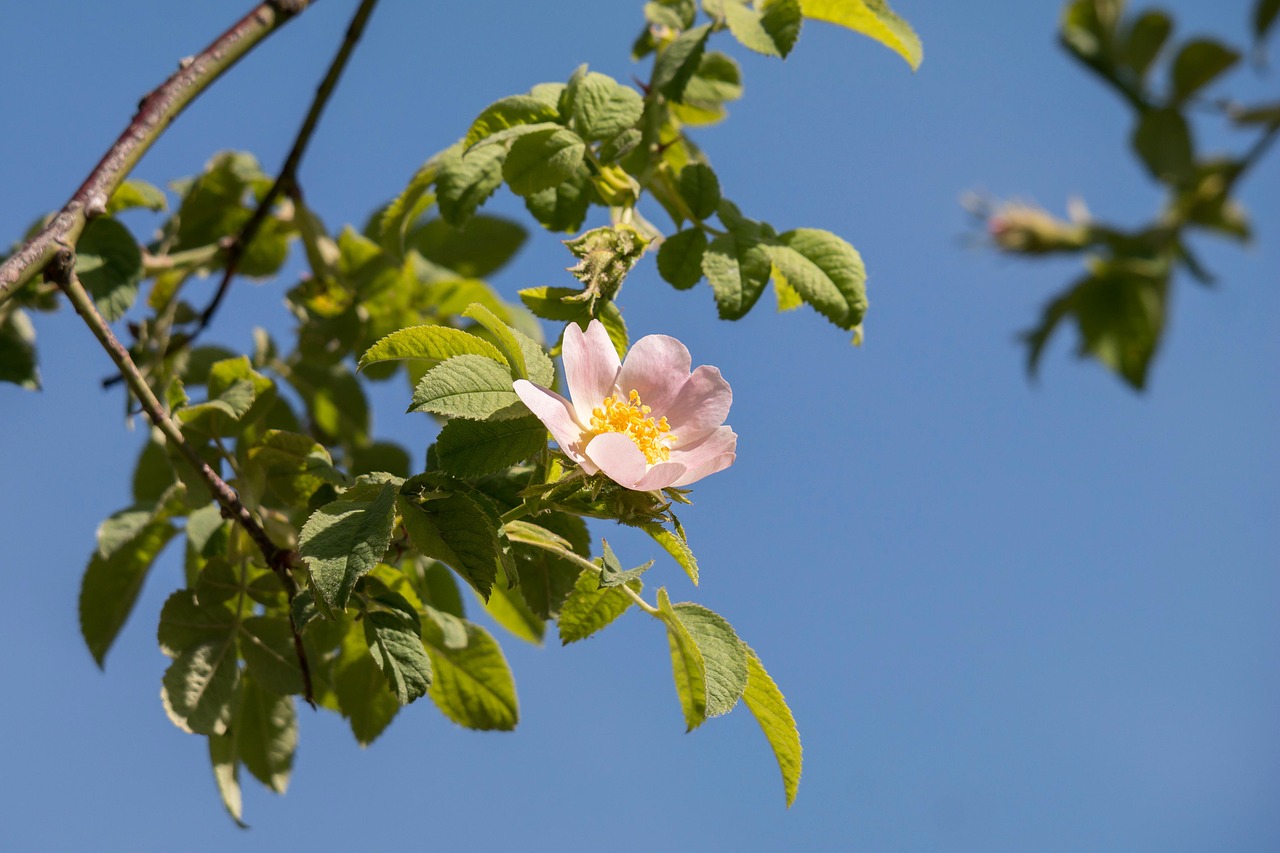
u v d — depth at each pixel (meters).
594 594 0.82
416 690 0.78
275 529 0.84
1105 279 0.84
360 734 0.86
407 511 0.78
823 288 0.85
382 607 0.79
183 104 0.82
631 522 0.78
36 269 0.80
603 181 0.87
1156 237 0.84
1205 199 0.84
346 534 0.77
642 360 0.80
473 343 0.79
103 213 0.81
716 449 0.80
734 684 0.79
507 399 0.78
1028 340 0.85
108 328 0.81
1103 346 0.84
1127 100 0.84
